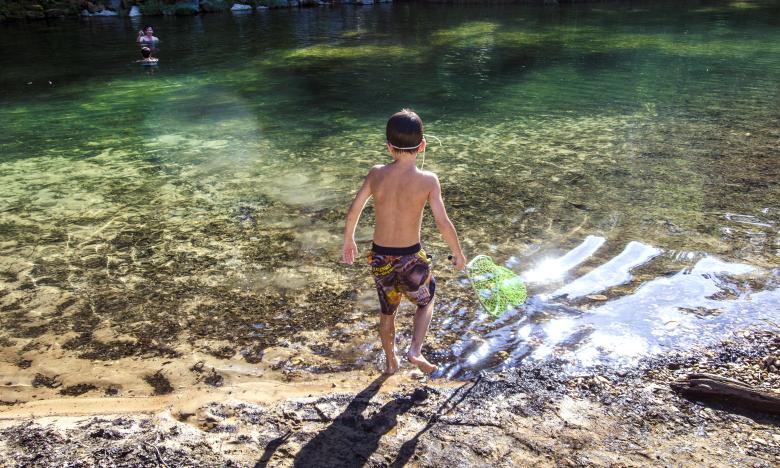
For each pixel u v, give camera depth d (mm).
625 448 2801
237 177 7324
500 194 6512
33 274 4914
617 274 4727
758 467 2629
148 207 6379
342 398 3285
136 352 3877
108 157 8281
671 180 6781
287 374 3633
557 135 8844
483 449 2814
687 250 5082
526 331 4012
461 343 3906
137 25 23484
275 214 6141
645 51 15961
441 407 3188
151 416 3131
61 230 5801
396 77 13773
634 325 4016
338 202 6445
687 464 2668
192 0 27250
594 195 6406
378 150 8422
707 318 4059
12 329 4125
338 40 19406
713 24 20609
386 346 3512
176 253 5289
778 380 3330
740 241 5230
